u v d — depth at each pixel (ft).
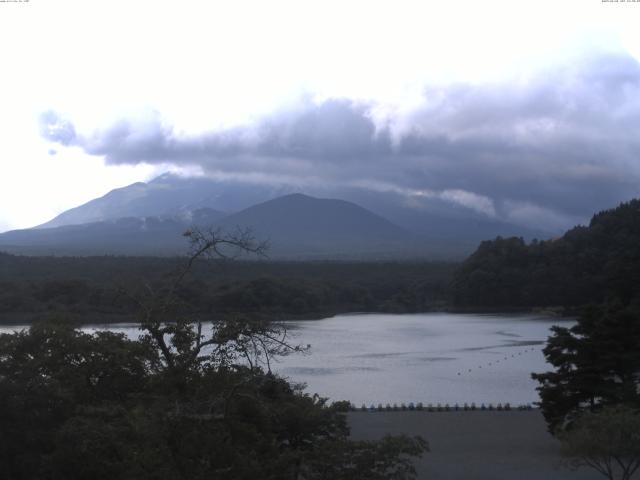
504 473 96.84
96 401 68.80
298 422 67.51
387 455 57.77
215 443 48.19
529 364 242.58
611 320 114.11
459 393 186.09
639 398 109.60
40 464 63.98
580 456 83.10
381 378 210.18
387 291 529.04
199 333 57.67
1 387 66.90
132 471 46.21
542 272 463.83
